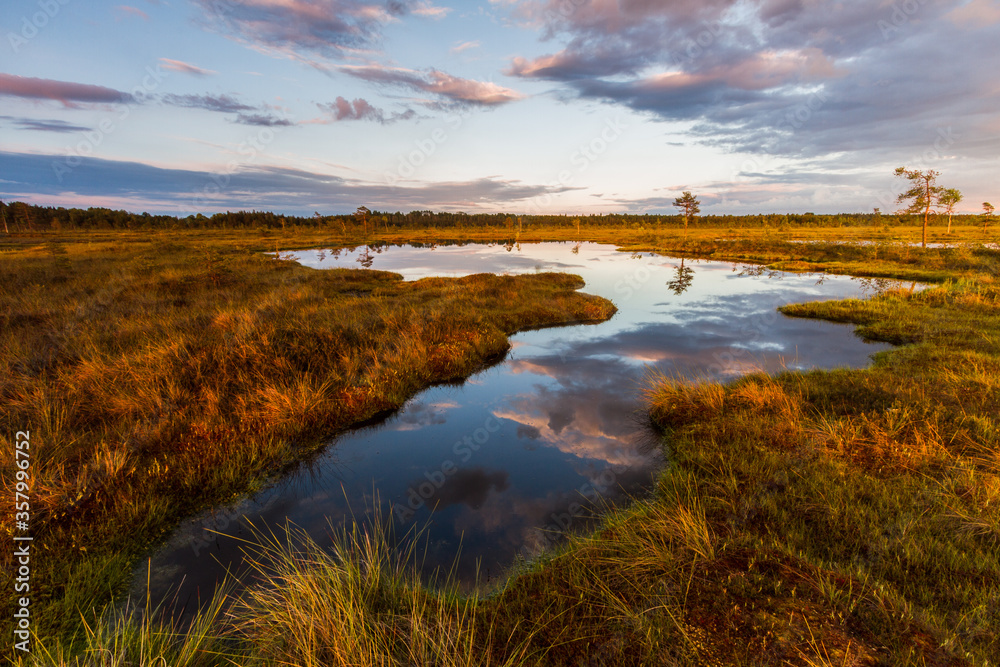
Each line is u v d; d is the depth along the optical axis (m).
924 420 6.15
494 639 3.31
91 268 22.14
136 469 5.66
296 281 21.53
